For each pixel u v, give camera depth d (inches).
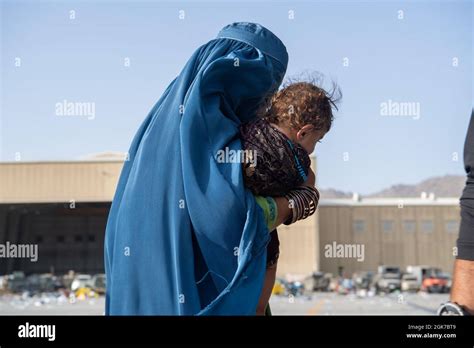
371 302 1198.9
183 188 68.2
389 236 2684.5
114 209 75.0
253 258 66.2
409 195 2851.9
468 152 62.6
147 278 68.6
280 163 69.0
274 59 75.1
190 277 67.1
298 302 1217.4
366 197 2758.4
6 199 1929.1
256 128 70.7
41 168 1982.0
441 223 2696.9
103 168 1987.0
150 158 70.7
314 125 71.7
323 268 2642.7
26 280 1910.7
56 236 2952.8
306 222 2193.7
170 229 68.3
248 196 67.7
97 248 2967.5
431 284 1875.0
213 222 65.9
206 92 71.1
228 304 64.7
